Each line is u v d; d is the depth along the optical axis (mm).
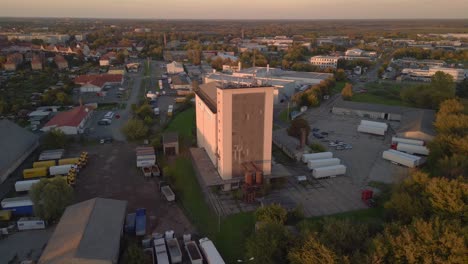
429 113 122812
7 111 134125
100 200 62219
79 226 54469
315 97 151250
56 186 65250
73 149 100875
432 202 55938
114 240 53625
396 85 195750
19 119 126625
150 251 55656
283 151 100750
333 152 99875
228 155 75562
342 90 179625
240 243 59094
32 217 64812
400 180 75562
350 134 116188
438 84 149750
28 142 96500
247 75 181625
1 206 68250
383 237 48344
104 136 112000
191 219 66375
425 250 44125
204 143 94750
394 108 135750
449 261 42531
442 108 115625
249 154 77250
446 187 56219
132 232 61312
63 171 83188
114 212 60500
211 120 82250
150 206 70938
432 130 105500
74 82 188625
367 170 88125
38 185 65312
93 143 105938
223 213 68250
